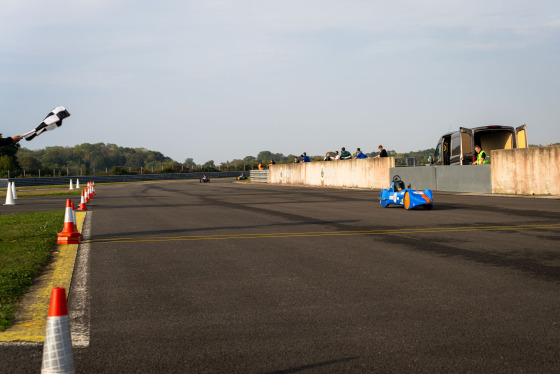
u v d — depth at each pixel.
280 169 48.97
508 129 24.86
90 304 5.61
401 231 11.09
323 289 6.04
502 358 3.80
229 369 3.70
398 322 4.72
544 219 12.68
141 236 11.16
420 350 3.99
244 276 6.85
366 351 4.00
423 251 8.51
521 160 20.70
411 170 27.73
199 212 17.20
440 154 29.02
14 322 5.01
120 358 3.96
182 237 10.84
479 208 16.03
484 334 4.34
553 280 6.24
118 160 153.25
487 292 5.74
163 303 5.57
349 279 6.54
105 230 12.41
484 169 22.50
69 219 10.48
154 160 157.50
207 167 99.94
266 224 13.03
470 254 8.12
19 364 3.88
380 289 5.98
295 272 7.03
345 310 5.15
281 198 24.72
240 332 4.53
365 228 11.77
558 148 19.17
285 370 3.66
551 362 3.71
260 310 5.21
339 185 36.19
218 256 8.43
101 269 7.57
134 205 21.56
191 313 5.16
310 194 27.88
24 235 11.16
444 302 5.37
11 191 25.16
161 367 3.76
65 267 7.79
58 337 2.77
